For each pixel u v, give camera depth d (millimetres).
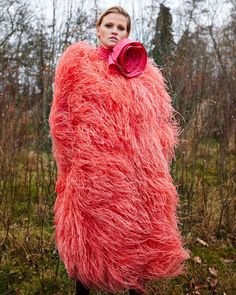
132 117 1608
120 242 1597
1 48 6277
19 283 2250
